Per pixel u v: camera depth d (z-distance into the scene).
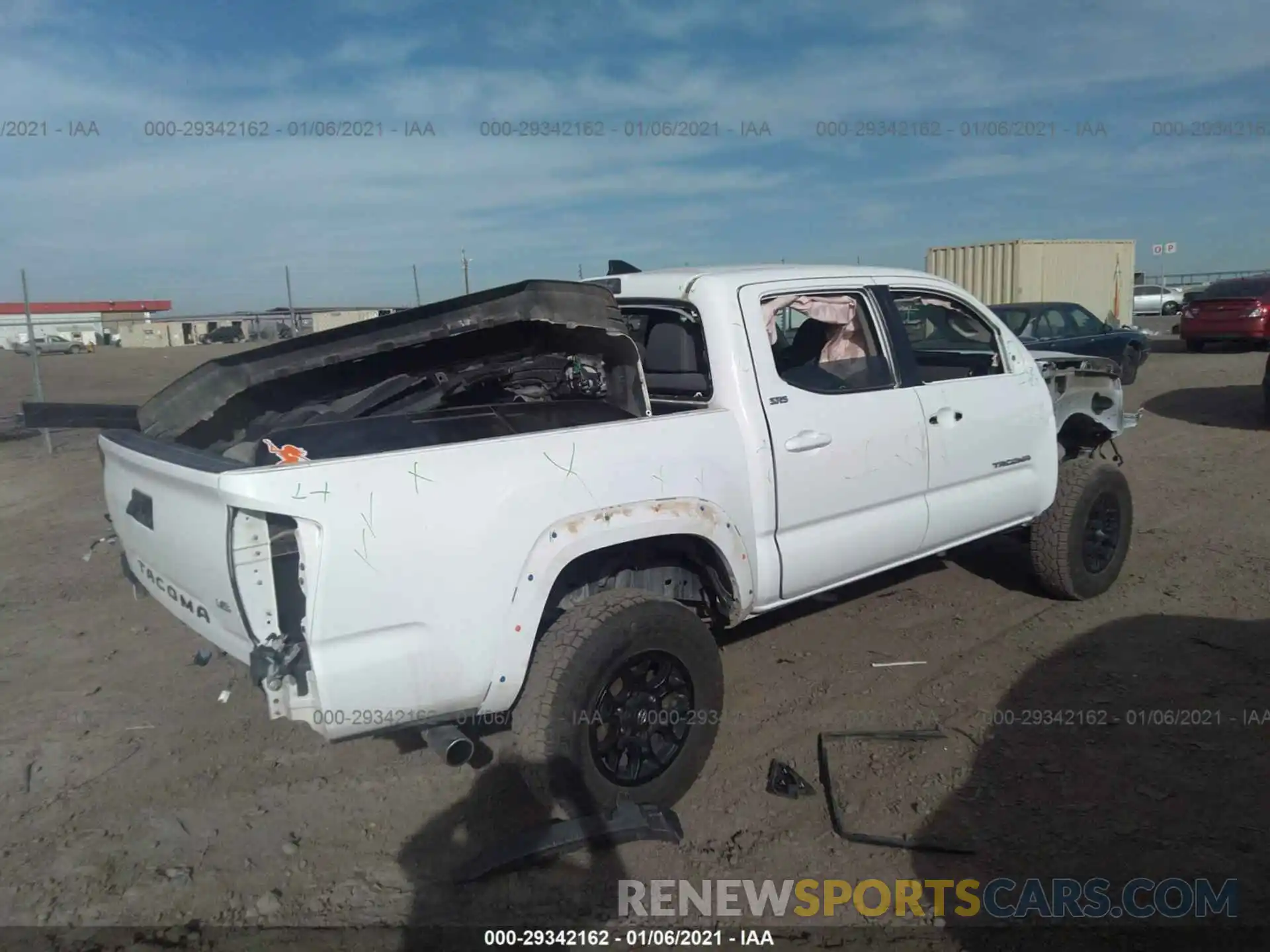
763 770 3.89
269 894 3.19
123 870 3.33
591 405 3.69
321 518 2.81
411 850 3.43
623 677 3.42
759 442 3.87
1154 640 5.00
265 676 2.79
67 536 7.88
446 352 3.69
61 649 5.33
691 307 4.08
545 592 3.22
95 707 4.59
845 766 3.88
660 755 3.57
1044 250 20.23
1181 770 3.75
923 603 5.67
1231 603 5.48
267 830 3.57
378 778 3.92
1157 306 37.56
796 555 4.04
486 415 3.46
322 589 2.81
